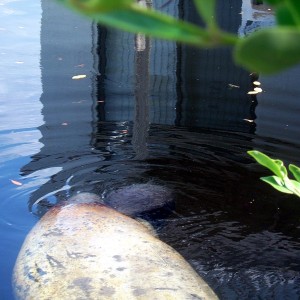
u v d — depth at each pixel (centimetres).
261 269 383
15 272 356
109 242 362
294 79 737
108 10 43
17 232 431
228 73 762
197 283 334
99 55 823
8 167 527
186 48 854
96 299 300
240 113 637
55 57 816
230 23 891
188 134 595
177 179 510
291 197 487
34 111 638
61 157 546
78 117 627
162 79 744
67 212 409
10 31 932
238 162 540
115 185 497
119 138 585
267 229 438
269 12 927
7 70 759
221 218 452
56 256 347
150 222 433
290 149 555
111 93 691
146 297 301
